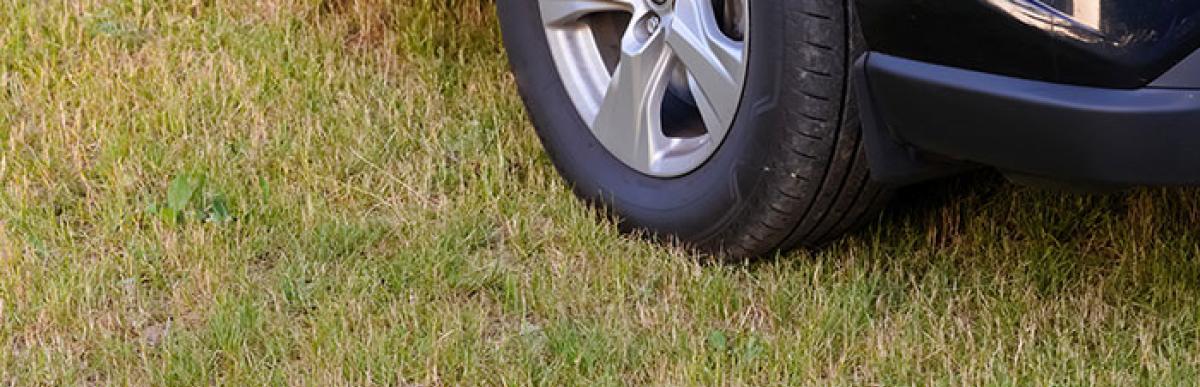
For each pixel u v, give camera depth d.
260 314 3.27
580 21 3.80
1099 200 3.69
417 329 3.22
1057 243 3.57
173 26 4.77
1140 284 3.39
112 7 4.82
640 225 3.64
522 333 3.24
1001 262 3.53
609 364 3.10
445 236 3.64
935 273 3.45
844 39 3.02
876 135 2.96
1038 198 3.68
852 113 3.08
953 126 2.79
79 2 4.83
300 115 4.26
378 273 3.50
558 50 3.81
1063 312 3.27
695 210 3.48
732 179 3.34
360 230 3.64
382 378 3.05
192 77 4.42
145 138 4.09
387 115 4.25
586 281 3.45
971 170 3.46
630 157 3.62
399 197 3.88
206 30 4.70
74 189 3.92
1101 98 2.59
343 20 4.79
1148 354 3.09
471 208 3.79
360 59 4.61
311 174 3.93
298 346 3.19
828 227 3.36
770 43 3.13
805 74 3.07
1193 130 2.56
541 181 3.90
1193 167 2.59
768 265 3.46
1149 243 3.54
